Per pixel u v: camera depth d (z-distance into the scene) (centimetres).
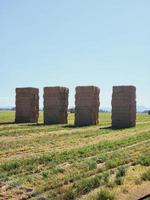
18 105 6081
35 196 1636
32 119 6047
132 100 5594
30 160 2403
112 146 3189
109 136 4075
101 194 1628
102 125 5806
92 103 5769
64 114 6041
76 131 4553
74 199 1589
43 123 5975
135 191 1770
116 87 5625
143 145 3334
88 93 5778
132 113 5603
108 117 9125
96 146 3144
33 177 1959
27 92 6019
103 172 2128
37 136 3928
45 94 5997
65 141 3534
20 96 6062
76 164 2309
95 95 5841
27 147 3094
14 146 3138
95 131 4603
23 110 6050
